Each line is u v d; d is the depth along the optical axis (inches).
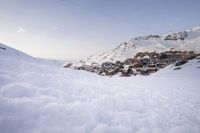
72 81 382.6
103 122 217.2
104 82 521.0
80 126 192.9
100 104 279.0
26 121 172.6
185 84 854.5
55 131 171.5
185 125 268.8
